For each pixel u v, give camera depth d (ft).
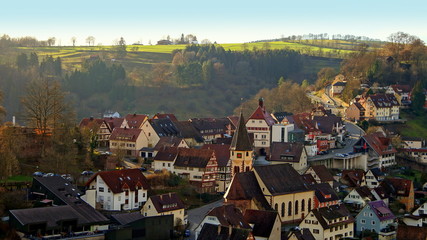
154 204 627.05
